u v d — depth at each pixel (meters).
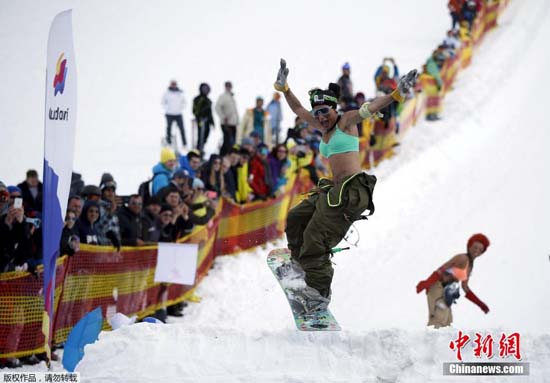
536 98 73.31
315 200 20.95
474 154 59.69
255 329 20.20
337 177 20.47
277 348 19.50
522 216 46.84
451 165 57.47
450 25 116.88
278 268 21.56
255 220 42.25
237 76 89.06
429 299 27.98
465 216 47.03
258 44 103.31
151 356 19.33
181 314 33.53
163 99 59.59
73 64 21.59
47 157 21.89
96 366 19.27
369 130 57.03
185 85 82.75
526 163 56.69
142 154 59.59
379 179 54.59
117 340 19.80
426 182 53.88
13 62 75.56
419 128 66.75
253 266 39.38
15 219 26.19
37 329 26.59
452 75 79.56
